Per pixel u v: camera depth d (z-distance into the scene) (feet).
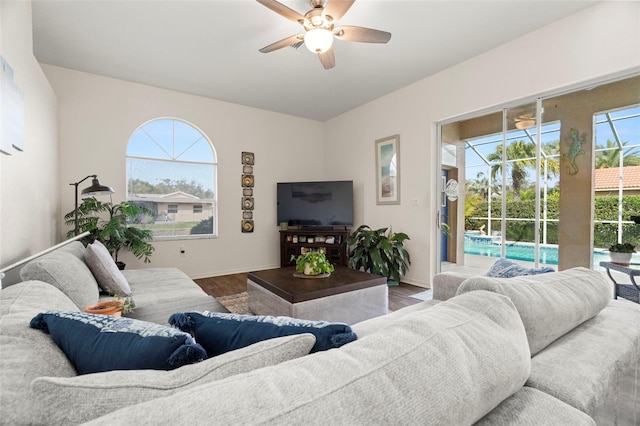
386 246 12.64
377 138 15.02
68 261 5.70
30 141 7.62
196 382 1.76
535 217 9.77
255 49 10.31
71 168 11.89
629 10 7.54
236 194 15.81
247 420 1.26
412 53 10.56
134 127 13.14
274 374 1.55
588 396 2.44
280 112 17.11
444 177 12.49
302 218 16.33
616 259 8.18
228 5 8.09
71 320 2.52
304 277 8.43
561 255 9.20
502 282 3.10
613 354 3.00
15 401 1.78
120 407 1.60
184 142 14.60
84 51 10.42
